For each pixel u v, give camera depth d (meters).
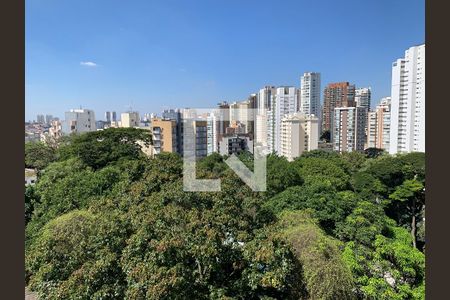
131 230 8.00
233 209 9.64
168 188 10.27
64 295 6.54
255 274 7.23
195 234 7.66
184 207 9.49
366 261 9.53
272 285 7.05
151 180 11.09
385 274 9.55
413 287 9.38
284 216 10.62
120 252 7.49
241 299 7.23
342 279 7.58
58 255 7.94
